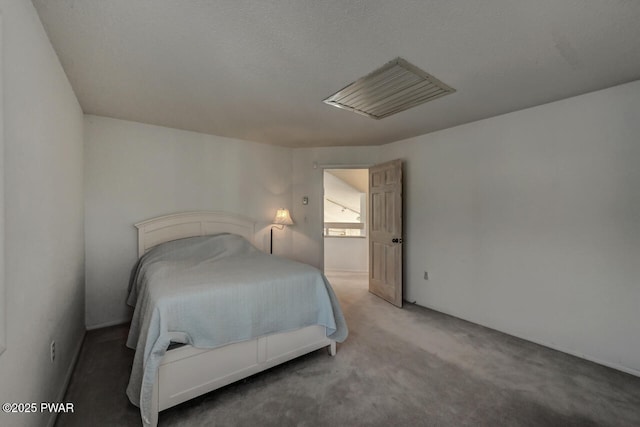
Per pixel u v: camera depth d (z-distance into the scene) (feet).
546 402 5.67
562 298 7.76
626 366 6.75
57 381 5.45
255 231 13.19
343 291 13.62
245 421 5.13
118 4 4.17
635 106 6.64
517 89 7.12
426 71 6.22
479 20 4.51
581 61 5.79
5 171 3.16
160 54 5.58
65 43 5.16
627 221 6.78
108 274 9.46
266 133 11.54
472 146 9.81
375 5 4.17
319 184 14.16
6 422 3.18
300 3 4.13
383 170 12.59
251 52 5.50
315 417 5.23
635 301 6.67
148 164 10.23
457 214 10.27
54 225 5.25
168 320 5.19
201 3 4.14
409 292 12.09
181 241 9.98
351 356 7.46
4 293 3.00
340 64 5.95
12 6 3.42
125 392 5.91
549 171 7.98
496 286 9.15
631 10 4.24
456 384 6.24
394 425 5.05
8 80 3.28
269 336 6.53
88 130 9.08
